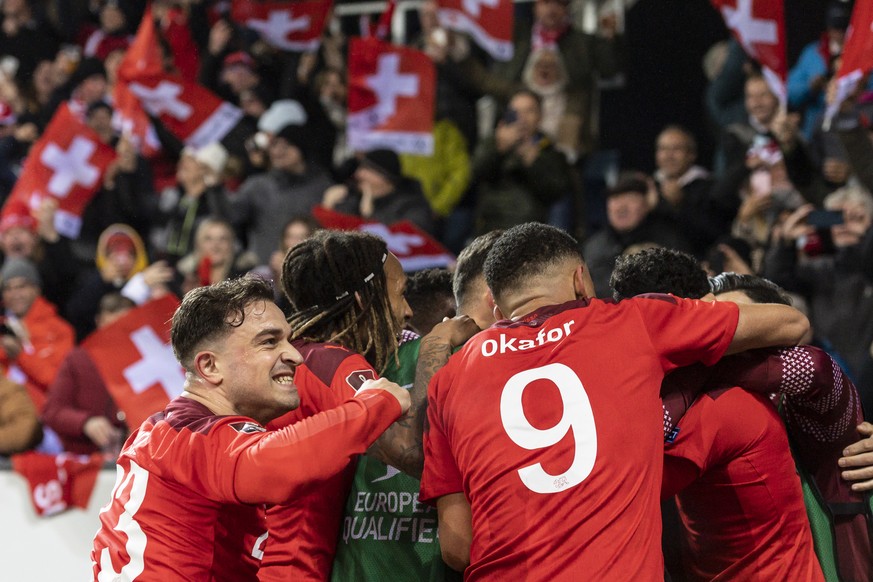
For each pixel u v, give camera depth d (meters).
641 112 22.98
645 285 8.09
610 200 17.83
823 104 19.02
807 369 7.73
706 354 7.48
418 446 7.93
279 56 24.39
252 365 7.57
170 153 24.86
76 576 14.03
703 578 8.23
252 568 7.59
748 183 18.22
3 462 14.34
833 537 8.12
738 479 7.83
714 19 22.44
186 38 26.22
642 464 7.09
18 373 19.78
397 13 25.67
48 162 21.70
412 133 19.38
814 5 21.58
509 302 7.86
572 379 7.22
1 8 29.34
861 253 16.25
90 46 28.33
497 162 20.03
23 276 21.11
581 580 6.80
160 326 14.48
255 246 21.22
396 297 8.77
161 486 7.23
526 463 7.09
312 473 6.92
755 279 8.80
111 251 22.05
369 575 8.06
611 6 22.83
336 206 20.08
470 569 7.23
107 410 16.88
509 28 19.84
